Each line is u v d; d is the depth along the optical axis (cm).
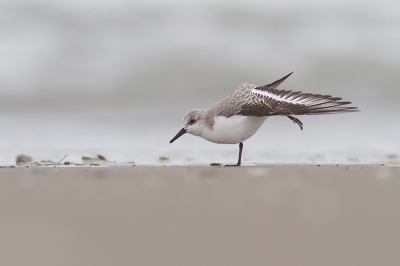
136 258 650
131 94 2031
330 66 2198
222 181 974
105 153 1322
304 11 2400
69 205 829
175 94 2059
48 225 746
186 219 777
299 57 2234
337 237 714
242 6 2367
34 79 1998
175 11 2312
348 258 652
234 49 2248
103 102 1981
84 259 643
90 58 2119
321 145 1455
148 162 1181
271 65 2202
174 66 2158
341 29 2344
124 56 2156
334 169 1078
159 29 2267
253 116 1007
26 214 787
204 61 2191
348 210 812
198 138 1582
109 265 629
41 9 2195
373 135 1598
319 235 720
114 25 2234
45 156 1261
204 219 779
